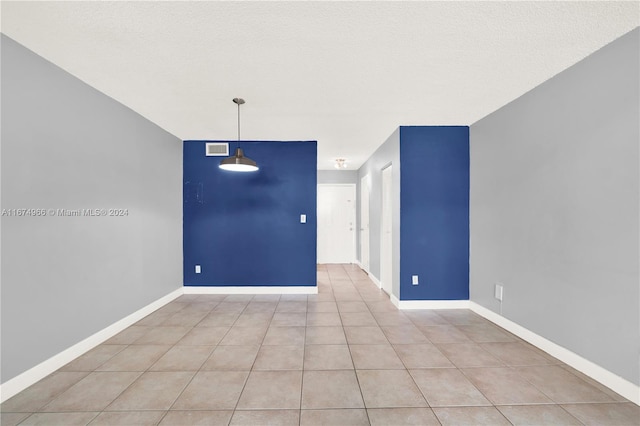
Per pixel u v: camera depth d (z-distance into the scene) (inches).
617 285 80.7
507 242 124.5
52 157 92.3
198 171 182.4
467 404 76.7
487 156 137.9
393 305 160.7
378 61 91.3
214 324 132.4
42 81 88.7
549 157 102.8
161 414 72.9
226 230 183.0
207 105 125.7
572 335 94.5
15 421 70.2
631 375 77.6
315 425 69.2
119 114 122.8
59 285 94.7
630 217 77.4
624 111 78.6
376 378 88.8
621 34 78.1
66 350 97.1
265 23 73.3
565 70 96.3
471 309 151.7
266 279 183.8
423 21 72.6
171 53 86.9
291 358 101.1
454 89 110.7
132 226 132.3
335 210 304.0
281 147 184.1
